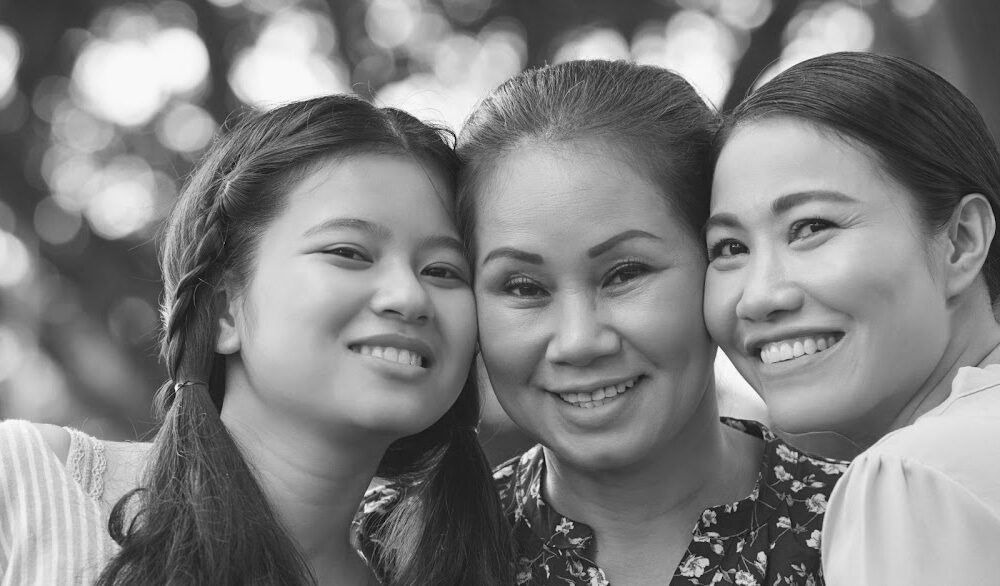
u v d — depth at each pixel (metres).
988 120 5.22
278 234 2.27
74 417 8.73
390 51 8.97
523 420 2.43
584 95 2.40
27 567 2.11
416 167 2.35
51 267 8.91
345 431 2.24
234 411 2.34
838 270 2.09
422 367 2.28
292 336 2.21
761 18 8.26
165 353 2.44
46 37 8.79
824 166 2.13
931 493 1.85
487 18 8.86
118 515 2.18
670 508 2.46
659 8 8.54
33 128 8.85
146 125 8.88
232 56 8.94
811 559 2.37
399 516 2.61
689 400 2.38
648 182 2.31
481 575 2.46
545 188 2.29
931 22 5.57
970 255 2.17
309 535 2.31
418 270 2.33
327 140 2.29
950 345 2.20
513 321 2.35
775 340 2.18
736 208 2.21
